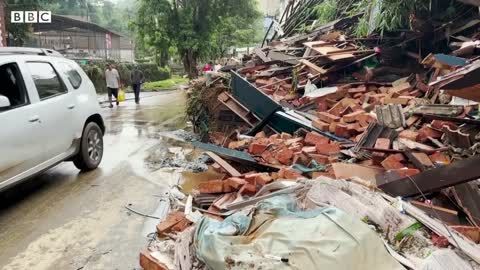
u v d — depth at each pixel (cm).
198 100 815
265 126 692
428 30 782
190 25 2242
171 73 3259
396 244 270
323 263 232
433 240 270
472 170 312
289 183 376
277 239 256
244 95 737
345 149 505
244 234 275
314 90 783
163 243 306
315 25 1305
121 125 958
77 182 512
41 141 446
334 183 337
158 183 511
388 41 862
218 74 879
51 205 433
